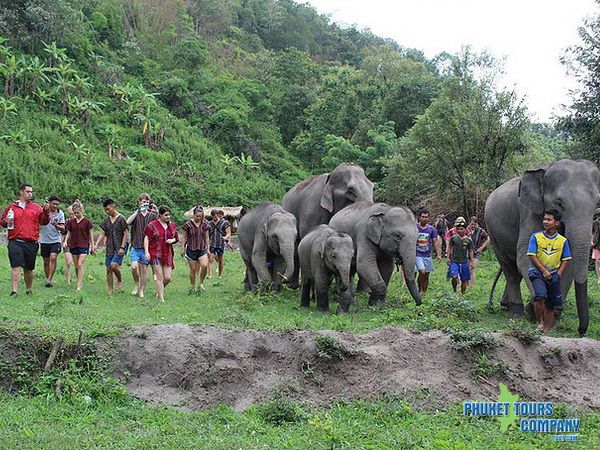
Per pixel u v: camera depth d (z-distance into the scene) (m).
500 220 12.29
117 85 51.50
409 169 32.47
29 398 7.15
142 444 5.82
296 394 7.59
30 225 12.11
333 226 13.94
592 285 15.95
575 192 10.32
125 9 68.06
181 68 62.91
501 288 15.32
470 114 29.20
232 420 6.80
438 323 9.02
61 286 13.86
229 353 7.96
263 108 62.41
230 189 46.91
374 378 7.76
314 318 10.69
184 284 15.77
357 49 99.62
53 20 49.78
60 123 44.62
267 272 14.52
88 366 7.60
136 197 40.94
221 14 81.38
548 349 8.39
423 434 6.43
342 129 55.91
